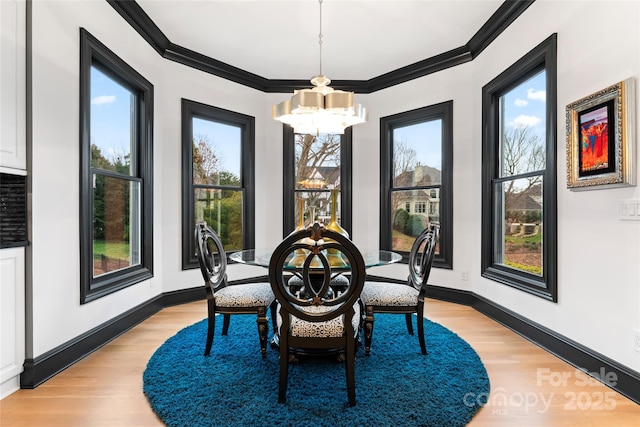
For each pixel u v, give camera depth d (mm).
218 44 3500
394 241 4285
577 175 2086
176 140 3596
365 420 1554
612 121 1827
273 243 4395
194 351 2332
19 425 1546
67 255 2150
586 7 2051
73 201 2205
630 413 1646
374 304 2289
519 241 2902
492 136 3219
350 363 1690
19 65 1822
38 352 1924
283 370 1702
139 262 3186
